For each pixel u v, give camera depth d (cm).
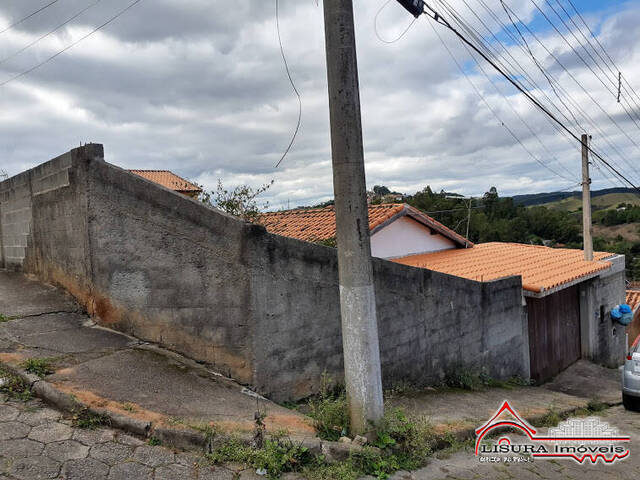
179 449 331
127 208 513
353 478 336
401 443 400
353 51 385
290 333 470
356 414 392
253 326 436
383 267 586
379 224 1000
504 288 857
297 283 476
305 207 1339
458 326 732
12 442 305
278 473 323
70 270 610
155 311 495
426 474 380
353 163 384
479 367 784
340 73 381
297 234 1020
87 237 556
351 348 392
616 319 1313
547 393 831
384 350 589
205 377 443
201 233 463
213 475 309
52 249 661
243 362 441
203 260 462
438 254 1238
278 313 458
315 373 496
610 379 1065
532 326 981
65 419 342
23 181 739
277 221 1191
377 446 383
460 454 446
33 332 495
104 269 537
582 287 1202
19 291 649
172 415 358
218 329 455
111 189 526
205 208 461
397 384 607
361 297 389
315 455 347
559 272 1043
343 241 391
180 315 479
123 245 518
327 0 383
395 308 606
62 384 375
